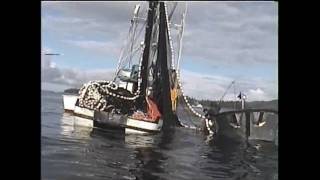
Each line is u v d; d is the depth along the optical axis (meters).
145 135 27.00
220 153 21.06
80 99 26.72
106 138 24.48
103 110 27.14
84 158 17.75
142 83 28.47
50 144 19.52
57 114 25.44
